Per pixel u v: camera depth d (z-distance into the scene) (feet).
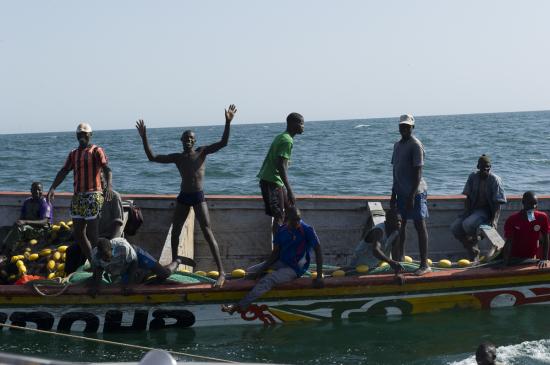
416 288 26.68
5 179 95.81
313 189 81.71
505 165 106.52
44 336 26.17
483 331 25.63
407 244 33.71
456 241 33.99
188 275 26.50
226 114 25.70
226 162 124.67
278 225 27.45
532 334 25.21
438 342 24.66
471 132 247.09
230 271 33.37
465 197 33.78
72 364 9.37
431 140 193.77
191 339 25.64
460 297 27.22
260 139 263.49
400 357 23.56
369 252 27.61
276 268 26.43
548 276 27.45
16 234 31.17
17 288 25.86
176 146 225.76
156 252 34.09
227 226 33.63
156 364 8.52
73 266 28.25
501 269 27.12
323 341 25.08
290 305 26.55
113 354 24.39
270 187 27.20
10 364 9.39
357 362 23.25
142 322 26.30
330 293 26.43
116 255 25.04
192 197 26.17
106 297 25.75
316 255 25.93
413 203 26.25
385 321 26.78
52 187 27.45
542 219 27.32
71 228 31.89
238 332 26.25
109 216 28.94
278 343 25.07
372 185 84.99
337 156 136.67
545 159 114.93
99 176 27.30
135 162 128.47
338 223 33.65
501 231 33.55
